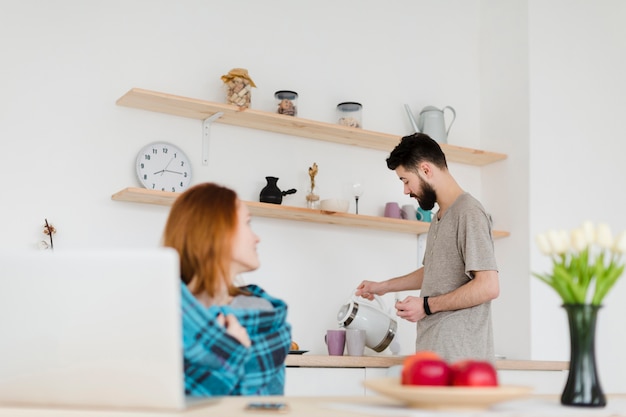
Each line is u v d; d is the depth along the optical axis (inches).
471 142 159.9
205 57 134.3
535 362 130.6
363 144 145.4
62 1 123.6
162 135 128.2
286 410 42.3
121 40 127.3
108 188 122.4
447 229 107.3
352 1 151.7
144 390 41.7
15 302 42.8
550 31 155.6
